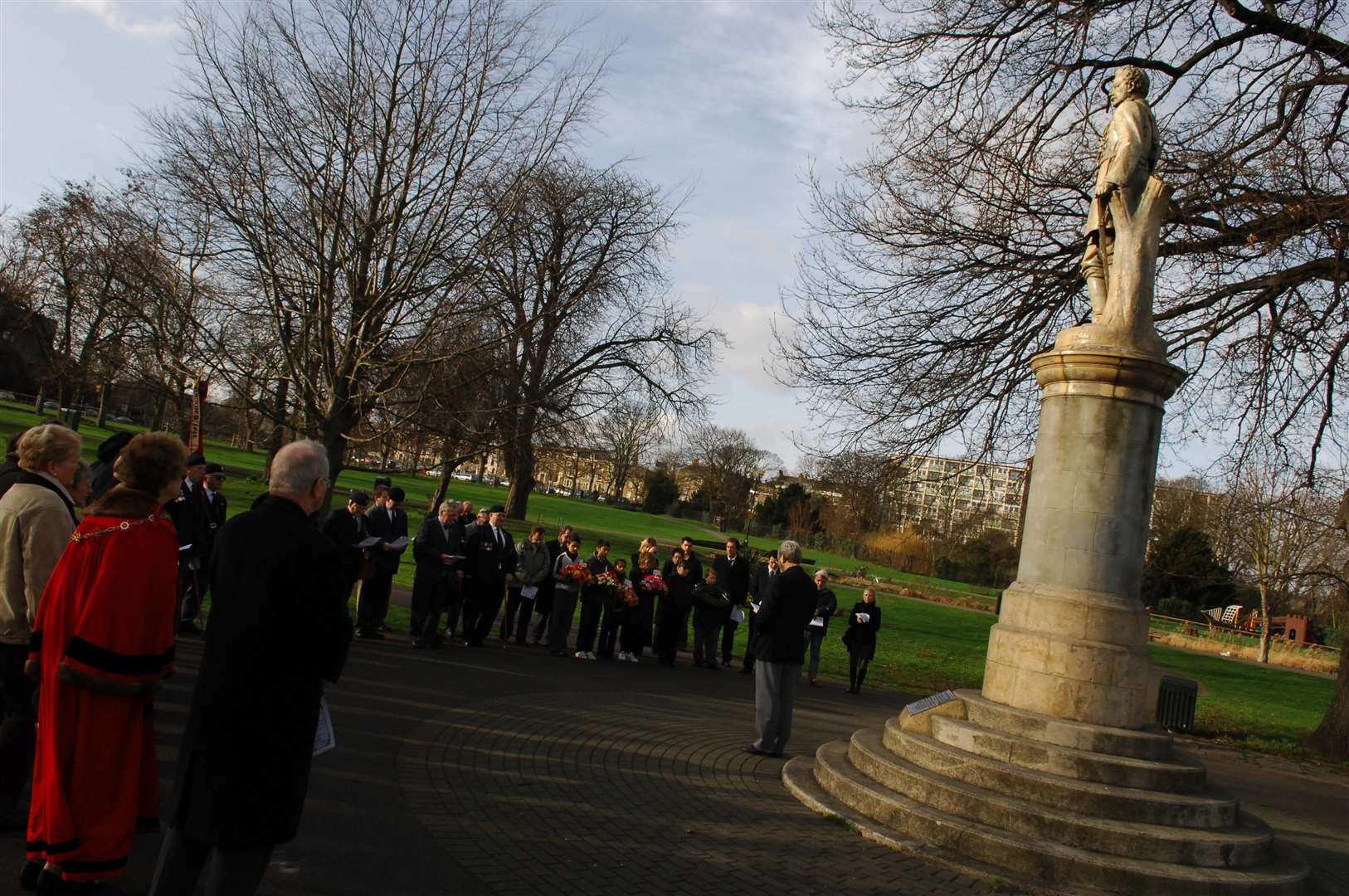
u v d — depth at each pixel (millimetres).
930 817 6133
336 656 3570
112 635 3941
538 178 12023
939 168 14258
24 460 4746
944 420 14773
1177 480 38562
